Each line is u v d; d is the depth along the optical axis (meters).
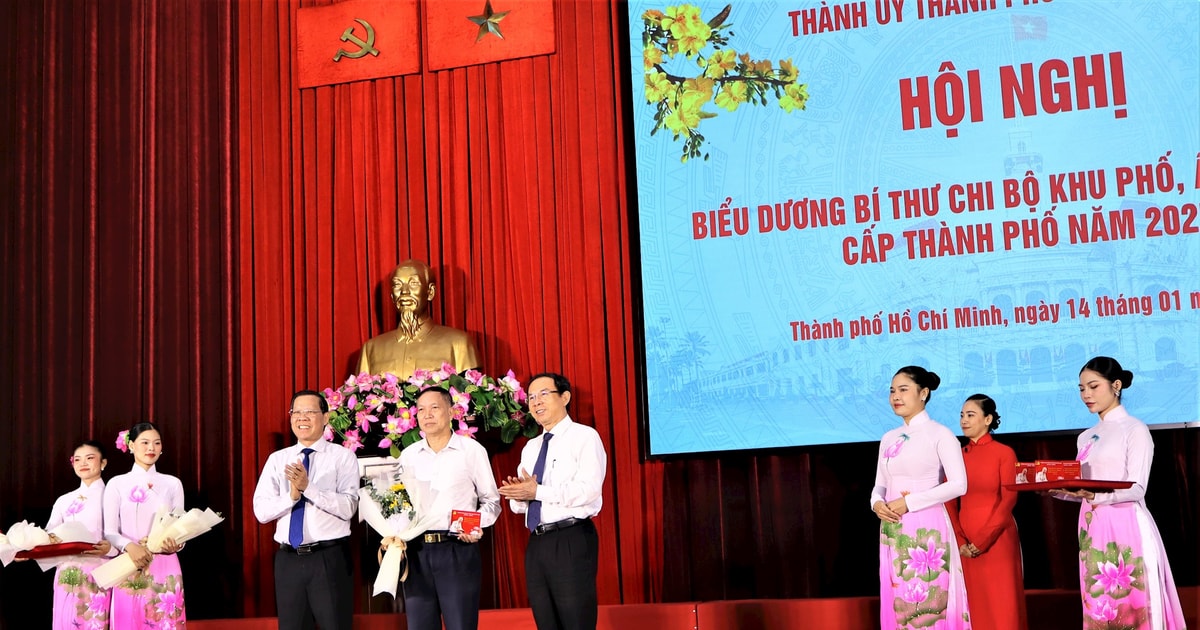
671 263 4.96
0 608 5.25
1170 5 4.55
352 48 5.46
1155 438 4.43
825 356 4.75
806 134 4.90
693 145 5.01
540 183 5.16
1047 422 4.47
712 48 5.06
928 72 4.80
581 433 3.76
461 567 3.68
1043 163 4.61
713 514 4.79
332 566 3.82
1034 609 4.34
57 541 4.29
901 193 4.76
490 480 3.82
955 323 4.62
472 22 5.34
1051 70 4.66
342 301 5.32
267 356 5.35
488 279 5.18
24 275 5.54
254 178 5.49
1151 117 4.53
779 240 4.86
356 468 4.03
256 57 5.57
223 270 5.46
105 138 5.62
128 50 5.66
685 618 4.52
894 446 3.88
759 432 4.77
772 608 4.49
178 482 4.74
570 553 3.61
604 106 5.15
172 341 5.45
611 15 5.21
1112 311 4.46
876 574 4.59
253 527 5.21
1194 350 4.37
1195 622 4.25
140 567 4.28
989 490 3.85
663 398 4.89
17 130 5.62
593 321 5.02
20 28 5.69
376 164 5.39
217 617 5.21
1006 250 4.61
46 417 5.44
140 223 5.54
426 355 4.93
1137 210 4.49
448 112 5.34
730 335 4.86
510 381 4.68
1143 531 3.75
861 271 4.75
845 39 4.91
